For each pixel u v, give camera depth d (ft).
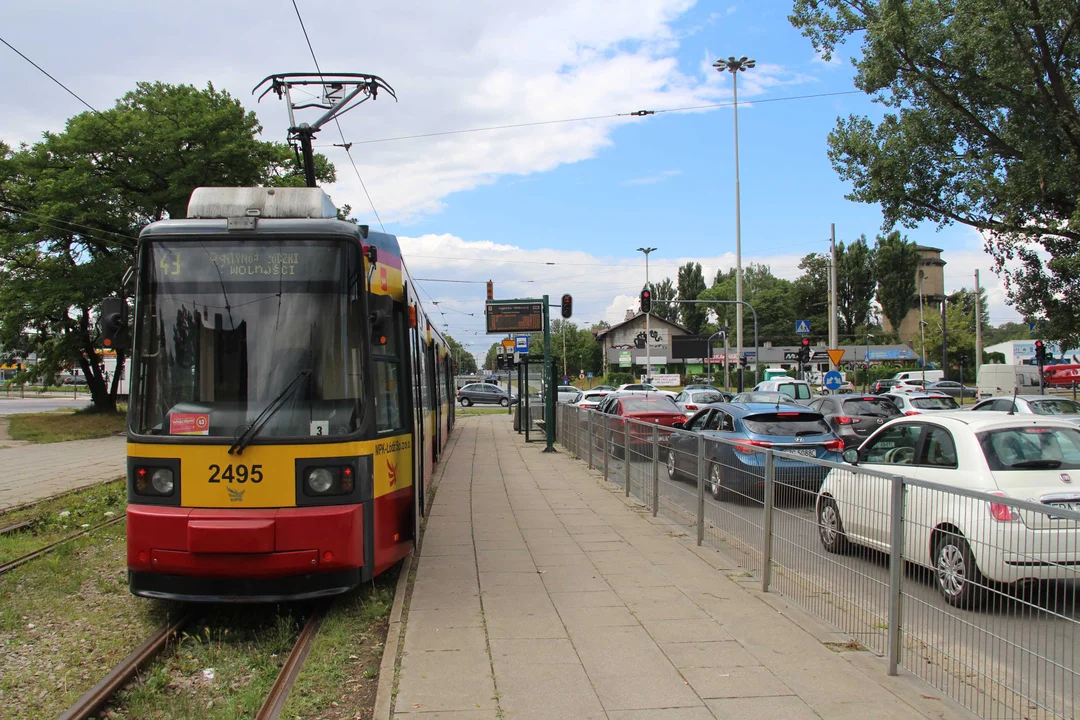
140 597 20.33
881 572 16.26
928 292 305.12
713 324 371.56
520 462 58.08
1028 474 20.47
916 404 68.49
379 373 21.71
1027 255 62.90
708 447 27.35
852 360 249.75
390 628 18.75
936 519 13.99
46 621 20.35
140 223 104.99
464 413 155.02
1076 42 53.93
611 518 33.71
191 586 19.17
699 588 22.13
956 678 13.47
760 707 13.92
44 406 160.66
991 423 21.86
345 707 14.76
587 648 17.25
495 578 23.62
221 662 17.51
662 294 390.42
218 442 19.44
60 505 38.17
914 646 14.79
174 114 100.89
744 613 19.61
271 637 19.12
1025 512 11.84
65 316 106.63
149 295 20.43
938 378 187.93
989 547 12.48
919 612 14.61
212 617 20.59
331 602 21.45
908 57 56.75
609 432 46.24
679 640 17.67
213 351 20.16
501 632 18.45
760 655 16.57
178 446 19.51
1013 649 12.04
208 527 18.84
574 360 322.96
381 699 14.43
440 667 16.16
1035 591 11.60
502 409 176.45
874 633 16.48
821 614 18.80
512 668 16.07
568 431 67.21
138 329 20.30
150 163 99.14
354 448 19.93
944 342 193.57
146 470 19.60
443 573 24.31
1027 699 11.71
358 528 19.81
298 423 19.77
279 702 14.84
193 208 21.49
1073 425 21.88
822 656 16.44
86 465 59.26
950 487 13.42
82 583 24.03
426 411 38.11
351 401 20.24
